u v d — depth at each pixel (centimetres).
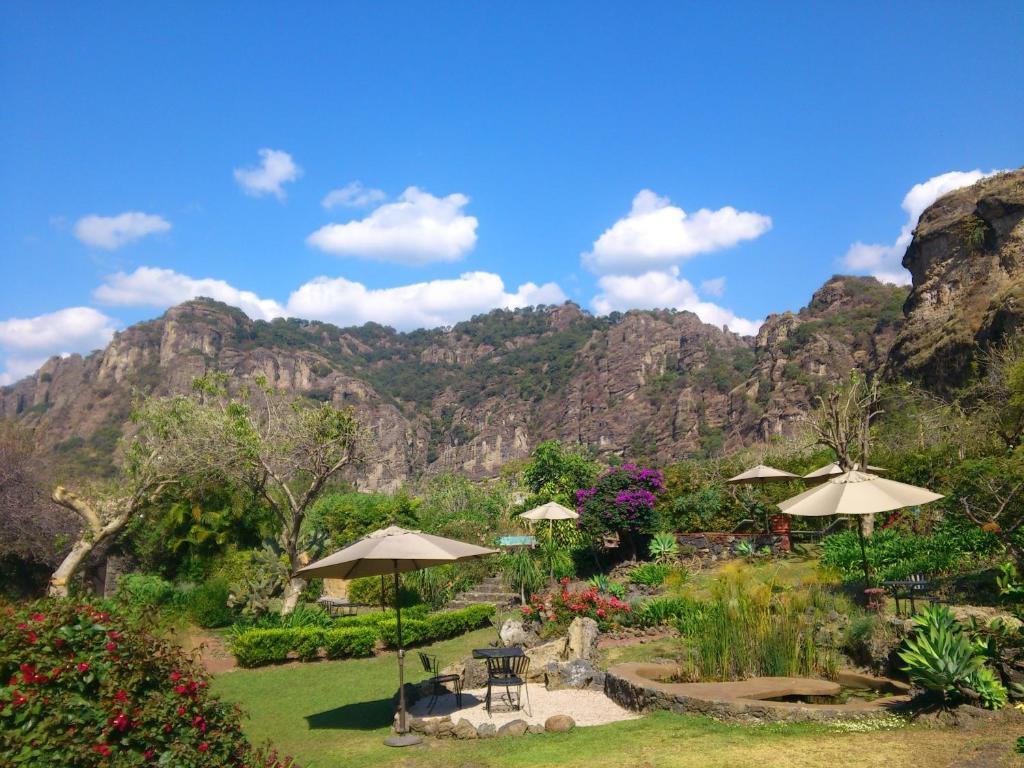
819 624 1138
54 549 2855
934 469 2059
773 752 723
